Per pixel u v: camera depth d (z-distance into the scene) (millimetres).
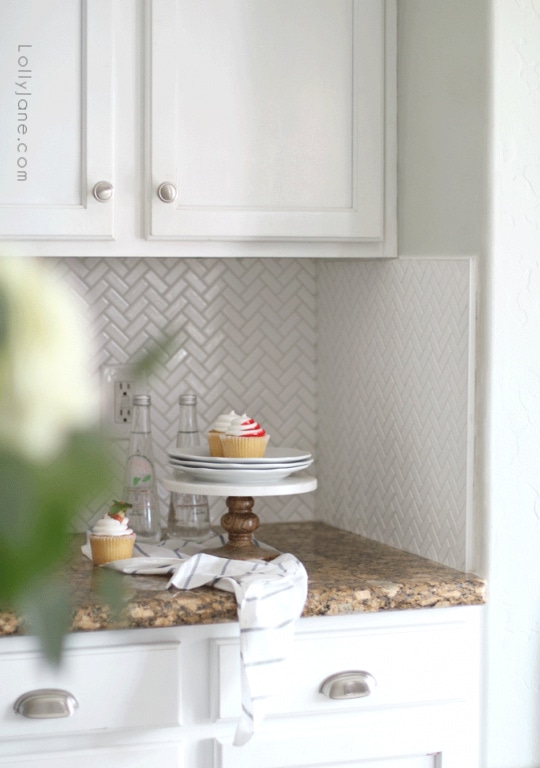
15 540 222
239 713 1519
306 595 1514
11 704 1416
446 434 1718
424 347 1785
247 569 1569
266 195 1782
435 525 1763
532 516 1657
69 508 226
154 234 1728
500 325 1625
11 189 1679
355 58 1815
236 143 1762
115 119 1714
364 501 2041
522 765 1672
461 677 1629
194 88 1738
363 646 1575
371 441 2000
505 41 1596
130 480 1858
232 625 1521
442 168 1722
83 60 1694
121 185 1726
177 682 1491
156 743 1496
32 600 224
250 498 1791
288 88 1785
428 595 1589
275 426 2232
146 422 1871
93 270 2072
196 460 1738
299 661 1543
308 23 1790
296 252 1822
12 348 222
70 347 228
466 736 1640
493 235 1610
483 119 1610
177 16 1726
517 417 1642
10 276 223
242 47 1760
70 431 229
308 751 1550
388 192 1861
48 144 1686
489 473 1634
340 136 1815
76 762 1453
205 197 1753
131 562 1625
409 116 1824
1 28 1661
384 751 1590
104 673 1455
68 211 1691
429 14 1745
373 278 1973
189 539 1898
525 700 1668
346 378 2105
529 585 1661
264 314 2207
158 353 242
